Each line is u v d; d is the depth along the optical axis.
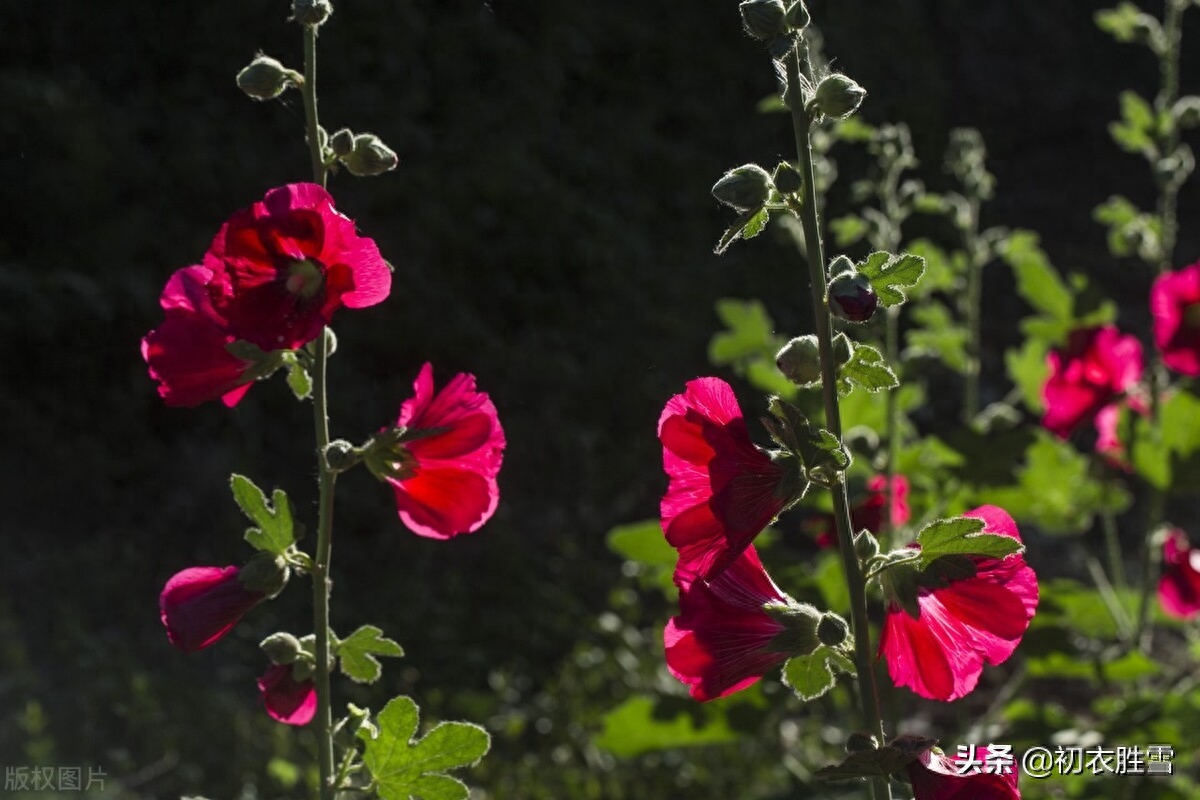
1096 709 4.24
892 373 1.77
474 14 12.03
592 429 9.64
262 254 2.04
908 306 8.82
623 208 11.47
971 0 15.30
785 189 1.77
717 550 1.81
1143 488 9.33
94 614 6.85
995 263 12.55
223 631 2.09
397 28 11.22
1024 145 14.53
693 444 1.79
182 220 9.54
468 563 8.07
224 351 2.18
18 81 9.27
